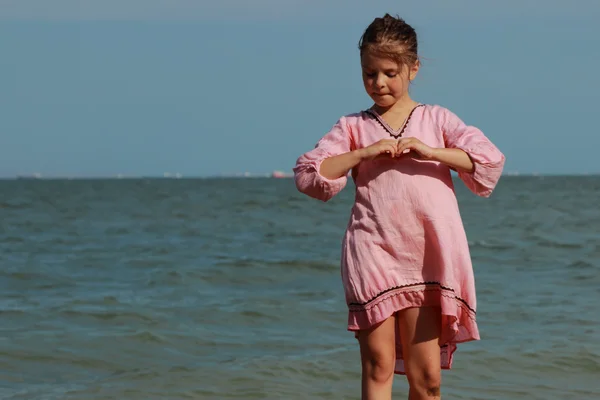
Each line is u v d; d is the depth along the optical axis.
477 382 6.28
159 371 6.66
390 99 3.74
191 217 30.70
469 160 3.59
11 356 7.30
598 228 22.78
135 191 73.19
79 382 6.51
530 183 103.19
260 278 12.69
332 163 3.62
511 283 11.69
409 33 3.71
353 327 3.71
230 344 7.85
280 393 6.00
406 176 3.64
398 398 5.82
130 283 12.20
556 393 6.03
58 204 43.41
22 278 12.64
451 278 3.58
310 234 22.06
